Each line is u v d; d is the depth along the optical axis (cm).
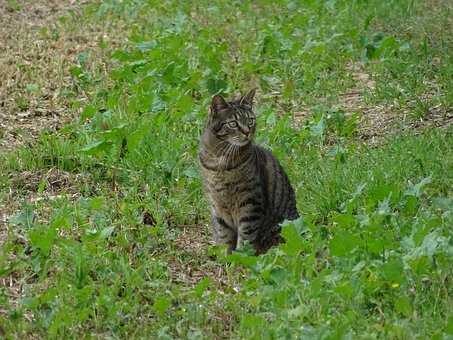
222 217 1176
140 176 1344
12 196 1300
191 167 1327
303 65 1775
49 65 1866
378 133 1496
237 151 1130
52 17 2284
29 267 1079
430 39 1889
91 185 1337
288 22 2050
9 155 1400
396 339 891
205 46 1816
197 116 1510
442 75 1684
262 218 1164
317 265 1046
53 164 1393
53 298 986
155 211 1234
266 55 1842
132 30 2075
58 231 1166
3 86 1731
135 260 1107
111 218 1220
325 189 1249
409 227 1083
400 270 945
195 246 1185
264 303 975
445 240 1014
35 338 939
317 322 919
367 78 1756
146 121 1454
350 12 2086
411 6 2097
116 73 1705
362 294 956
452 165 1298
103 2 2300
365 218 1086
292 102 1652
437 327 907
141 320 970
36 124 1577
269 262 1035
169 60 1730
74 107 1608
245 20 2122
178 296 1009
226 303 995
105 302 971
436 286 975
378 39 1850
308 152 1395
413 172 1295
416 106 1559
